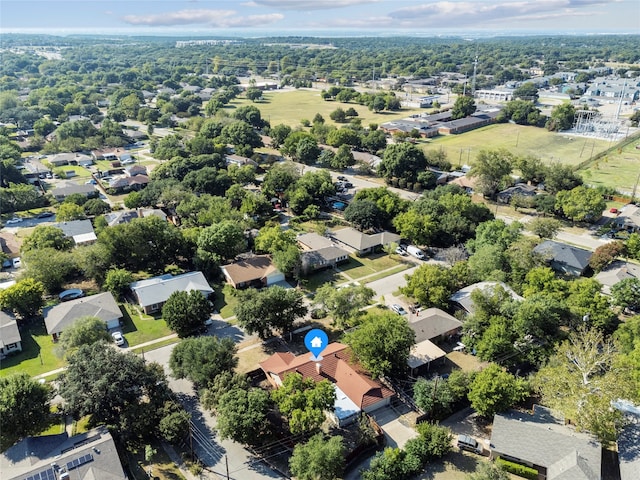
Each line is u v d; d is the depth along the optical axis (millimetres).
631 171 165750
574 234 118625
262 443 58688
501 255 91875
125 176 156750
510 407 61562
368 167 166500
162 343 79125
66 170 170500
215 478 54500
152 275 100500
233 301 91250
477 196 146000
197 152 176750
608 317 75062
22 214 133375
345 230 116562
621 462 52875
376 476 52469
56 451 54000
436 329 77375
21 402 55250
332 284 96812
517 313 70750
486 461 56219
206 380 63188
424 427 57594
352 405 62812
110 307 84000
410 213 110750
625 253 104125
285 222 126938
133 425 56844
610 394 55344
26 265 94188
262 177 161875
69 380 59656
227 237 100562
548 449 54406
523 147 199500
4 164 149250
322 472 50719
